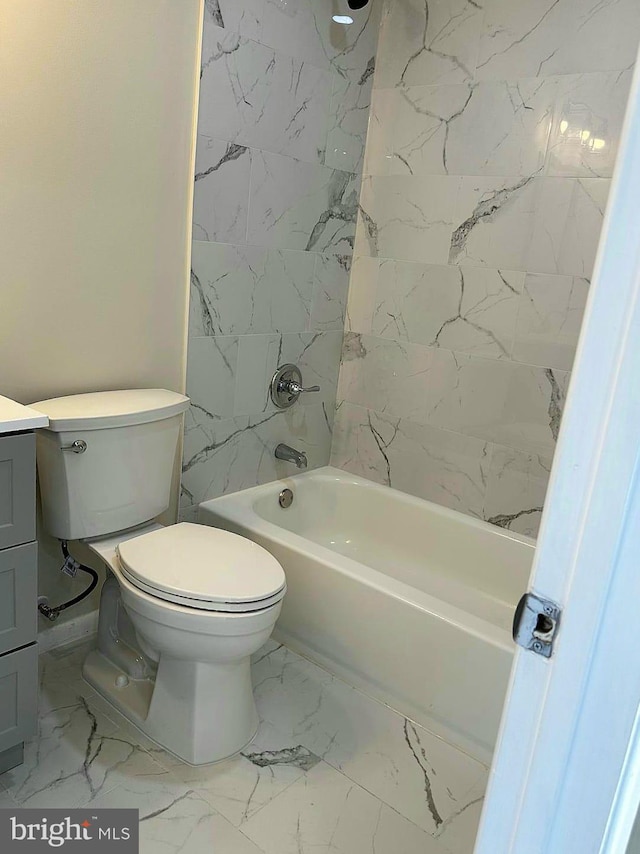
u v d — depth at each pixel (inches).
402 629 72.4
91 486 68.1
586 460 19.5
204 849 55.3
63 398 70.7
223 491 93.6
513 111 81.6
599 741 20.4
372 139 96.3
